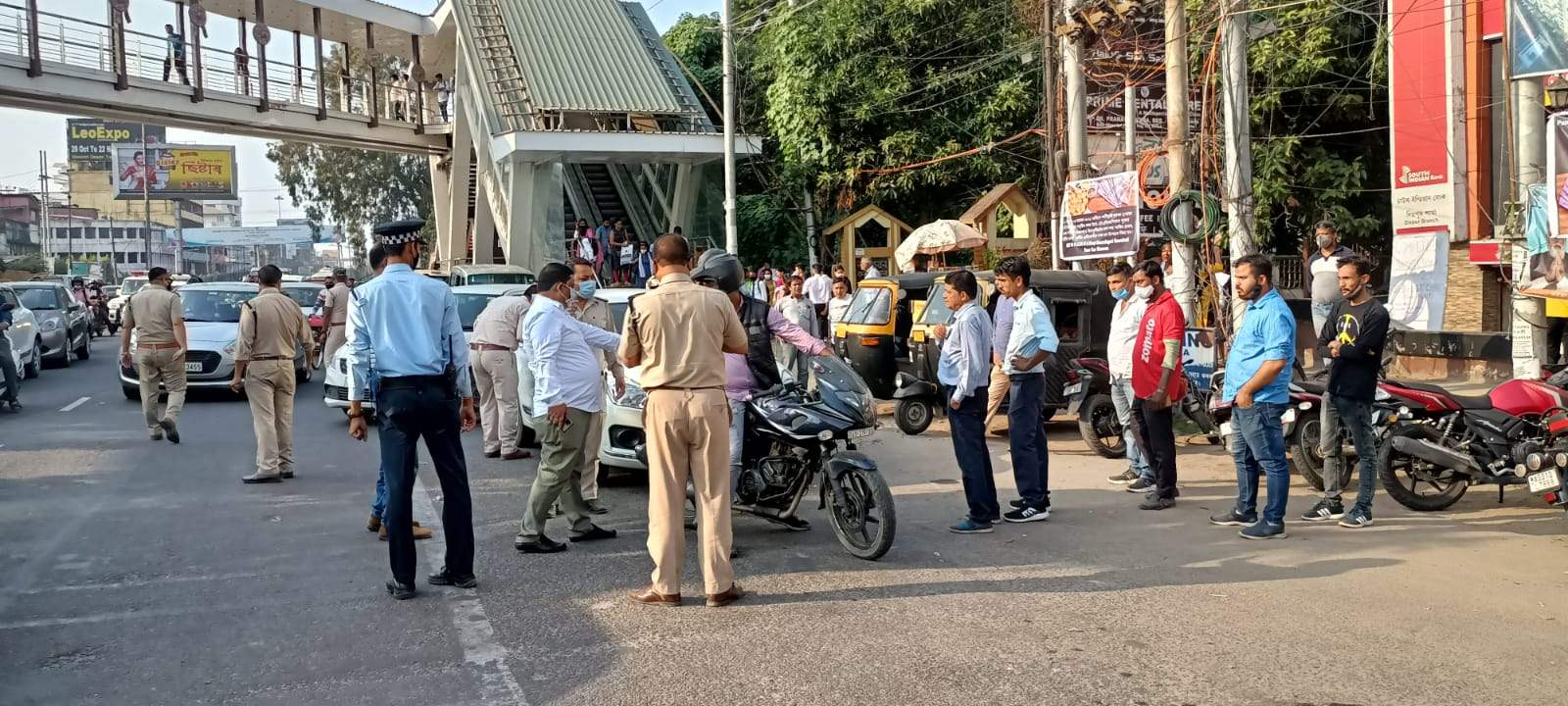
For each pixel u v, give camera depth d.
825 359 7.09
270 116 28.94
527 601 5.79
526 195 26.92
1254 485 7.36
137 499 8.52
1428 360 14.61
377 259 7.51
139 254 97.56
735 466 7.04
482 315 10.50
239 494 8.72
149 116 26.23
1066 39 15.05
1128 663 4.75
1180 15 11.83
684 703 4.35
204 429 12.43
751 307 7.11
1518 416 7.60
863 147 28.83
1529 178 12.02
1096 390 10.45
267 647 5.07
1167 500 8.06
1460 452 7.55
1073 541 7.03
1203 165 13.53
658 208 32.75
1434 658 4.79
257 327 9.14
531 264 27.47
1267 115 21.91
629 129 27.52
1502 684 4.48
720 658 4.86
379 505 7.31
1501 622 5.27
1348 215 21.42
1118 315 8.84
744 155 28.64
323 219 52.69
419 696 4.46
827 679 4.59
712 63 36.28
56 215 94.75
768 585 6.03
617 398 7.78
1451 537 7.03
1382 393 8.10
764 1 34.28
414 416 5.86
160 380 11.59
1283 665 4.71
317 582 6.16
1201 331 10.80
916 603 5.66
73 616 5.56
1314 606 5.55
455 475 6.06
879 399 14.69
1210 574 6.20
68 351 21.34
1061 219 14.21
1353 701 4.32
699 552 6.20
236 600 5.83
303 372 17.41
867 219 24.33
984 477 7.31
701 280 6.90
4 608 5.70
